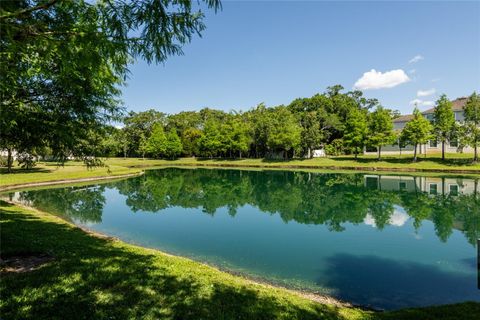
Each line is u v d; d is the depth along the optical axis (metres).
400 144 43.88
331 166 45.19
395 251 11.02
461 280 8.50
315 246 11.65
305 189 26.61
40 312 4.36
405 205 19.03
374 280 8.54
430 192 23.34
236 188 28.11
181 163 63.00
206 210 18.89
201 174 41.44
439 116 40.44
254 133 60.09
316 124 55.44
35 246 7.57
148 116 76.31
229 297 5.59
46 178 29.55
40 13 3.81
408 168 38.53
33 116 7.12
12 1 2.93
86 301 4.78
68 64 3.42
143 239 12.59
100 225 14.95
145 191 26.62
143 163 60.53
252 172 43.75
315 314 5.38
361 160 47.66
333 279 8.61
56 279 5.51
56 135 7.57
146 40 3.42
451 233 13.16
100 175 34.75
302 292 7.66
